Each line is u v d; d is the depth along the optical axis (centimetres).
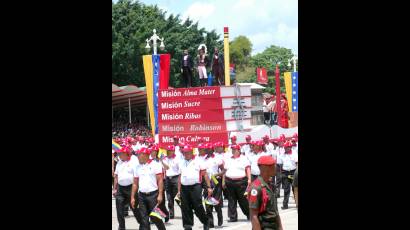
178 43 6147
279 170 2444
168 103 2253
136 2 6109
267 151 2402
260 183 911
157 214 1405
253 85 4212
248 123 2303
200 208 1562
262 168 914
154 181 1444
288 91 3841
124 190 1580
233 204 1847
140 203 1453
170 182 1930
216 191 1809
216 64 3067
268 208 907
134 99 4559
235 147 1775
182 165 1576
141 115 5275
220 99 2180
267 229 905
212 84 3106
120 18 5591
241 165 1772
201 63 3133
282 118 3738
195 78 6175
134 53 5419
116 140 2402
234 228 1730
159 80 2509
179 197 1609
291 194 2744
